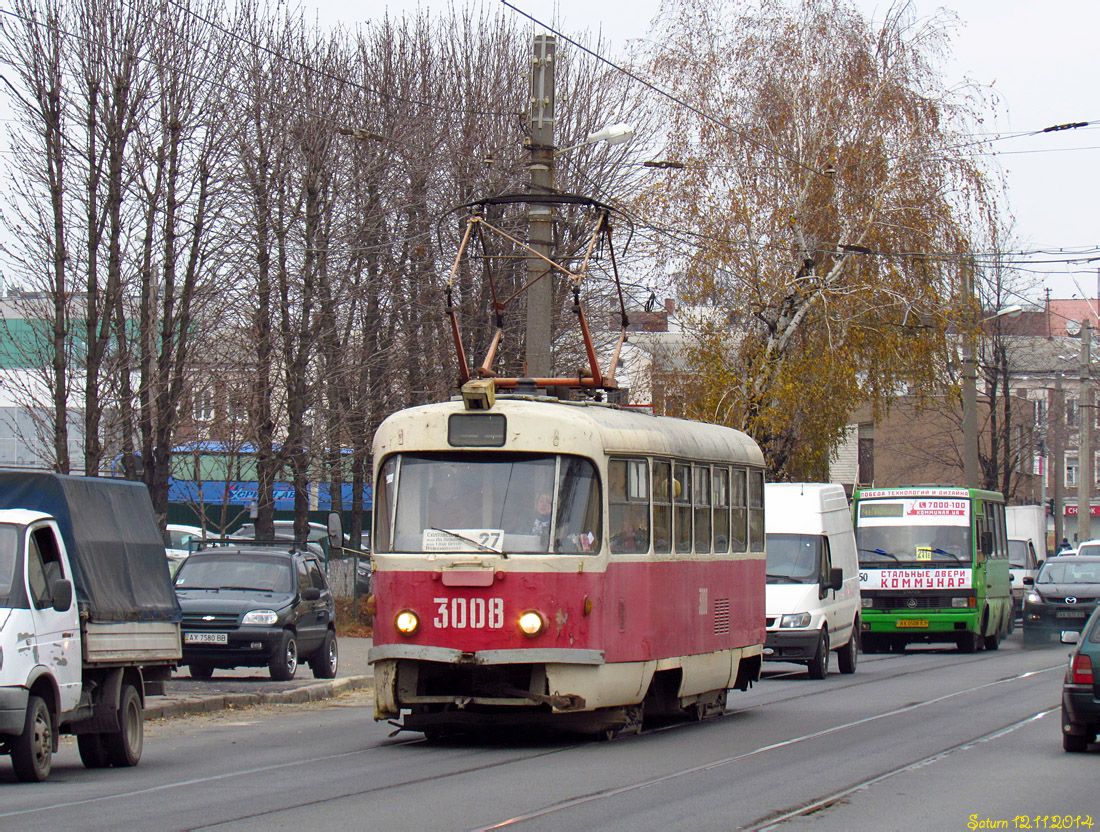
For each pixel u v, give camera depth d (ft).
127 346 172.14
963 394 259.80
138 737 88.74
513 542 89.25
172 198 178.09
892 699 129.80
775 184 238.07
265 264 200.03
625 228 237.86
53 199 164.86
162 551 97.66
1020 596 285.43
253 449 209.46
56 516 84.94
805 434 246.27
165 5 176.04
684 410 241.35
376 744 95.71
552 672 88.12
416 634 89.15
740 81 241.76
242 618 146.20
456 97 240.12
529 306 142.20
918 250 234.79
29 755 76.18
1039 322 472.85
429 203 230.48
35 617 77.82
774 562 163.84
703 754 87.86
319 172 208.95
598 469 91.30
